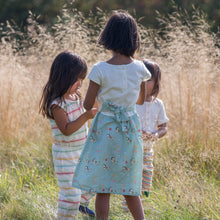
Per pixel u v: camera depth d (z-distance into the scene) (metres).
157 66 9.63
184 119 13.23
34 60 16.48
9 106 14.98
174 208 8.95
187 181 9.88
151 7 30.41
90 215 9.05
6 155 13.81
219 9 29.89
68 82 7.72
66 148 7.90
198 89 13.52
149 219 8.83
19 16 33.91
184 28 14.89
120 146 7.36
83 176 7.41
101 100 7.43
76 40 14.91
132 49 7.41
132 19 7.52
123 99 7.38
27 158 13.44
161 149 12.72
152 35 15.87
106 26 7.49
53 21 26.78
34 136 15.03
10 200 9.63
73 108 7.94
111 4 27.61
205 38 14.19
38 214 8.90
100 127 7.38
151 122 9.61
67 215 7.97
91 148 7.43
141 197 10.05
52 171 12.36
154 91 9.61
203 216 8.73
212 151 12.38
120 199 9.92
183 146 12.43
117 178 7.39
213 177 11.30
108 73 7.26
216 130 12.75
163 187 10.16
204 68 13.84
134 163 7.46
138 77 7.50
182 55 14.25
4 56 16.52
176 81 14.25
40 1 30.84
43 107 7.91
